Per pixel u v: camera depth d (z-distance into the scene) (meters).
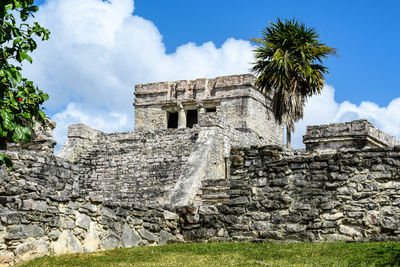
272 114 37.25
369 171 11.59
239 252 10.84
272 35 31.39
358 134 16.83
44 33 9.06
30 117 9.08
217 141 23.14
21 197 10.15
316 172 12.09
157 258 10.52
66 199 11.05
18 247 9.80
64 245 10.88
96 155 25.77
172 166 23.22
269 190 12.52
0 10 8.41
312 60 30.84
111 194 22.59
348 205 11.61
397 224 11.03
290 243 11.57
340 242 11.27
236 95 34.56
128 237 12.49
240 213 12.77
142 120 37.66
